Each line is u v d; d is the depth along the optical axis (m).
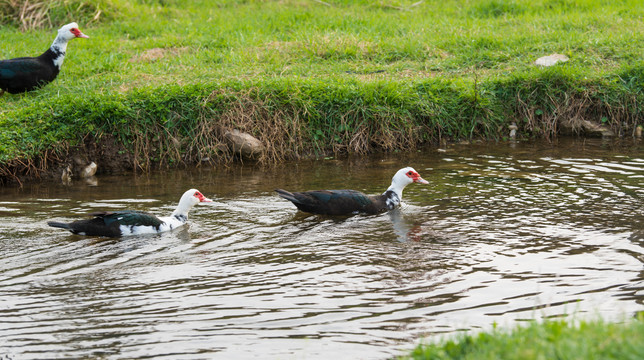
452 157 13.48
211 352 6.52
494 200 10.84
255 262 8.70
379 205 10.65
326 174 12.62
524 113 14.83
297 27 19.11
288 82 14.20
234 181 12.33
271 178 12.47
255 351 6.53
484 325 6.89
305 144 13.86
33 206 10.95
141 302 7.58
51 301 7.61
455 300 7.50
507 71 15.76
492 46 17.08
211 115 13.50
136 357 6.44
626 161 12.81
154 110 13.33
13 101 14.07
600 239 9.11
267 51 16.94
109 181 12.45
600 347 5.08
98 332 6.92
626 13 19.14
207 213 10.66
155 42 17.56
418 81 14.97
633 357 4.88
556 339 5.33
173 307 7.46
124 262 8.73
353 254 8.90
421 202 10.95
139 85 14.56
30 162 12.44
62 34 14.40
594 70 15.45
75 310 7.39
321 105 14.02
